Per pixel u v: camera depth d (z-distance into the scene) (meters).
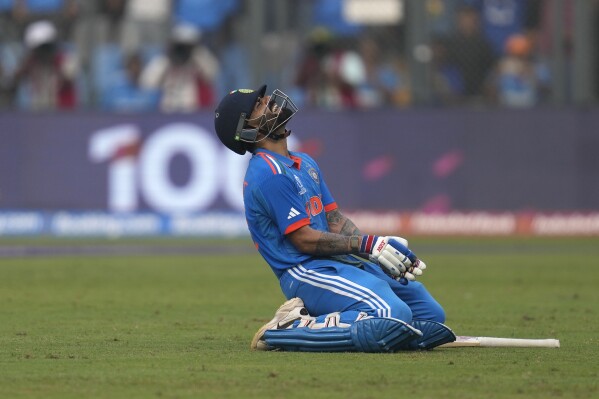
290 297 23.08
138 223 64.69
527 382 18.41
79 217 64.56
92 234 64.56
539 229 65.38
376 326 21.55
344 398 16.84
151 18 68.12
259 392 17.36
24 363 20.61
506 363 20.66
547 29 67.62
